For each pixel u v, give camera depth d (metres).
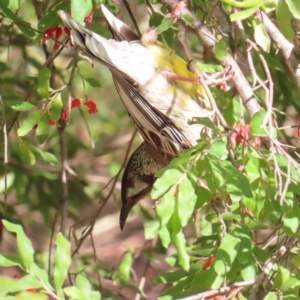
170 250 17.06
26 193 14.13
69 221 17.48
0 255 7.30
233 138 8.55
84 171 17.16
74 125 18.30
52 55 10.91
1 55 15.45
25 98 10.62
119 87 10.12
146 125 10.22
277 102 12.50
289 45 9.30
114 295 12.40
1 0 9.41
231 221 8.97
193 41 14.23
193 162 7.07
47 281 7.34
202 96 10.02
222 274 7.20
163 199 6.95
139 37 10.01
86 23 9.94
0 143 10.54
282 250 8.41
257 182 7.53
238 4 7.69
